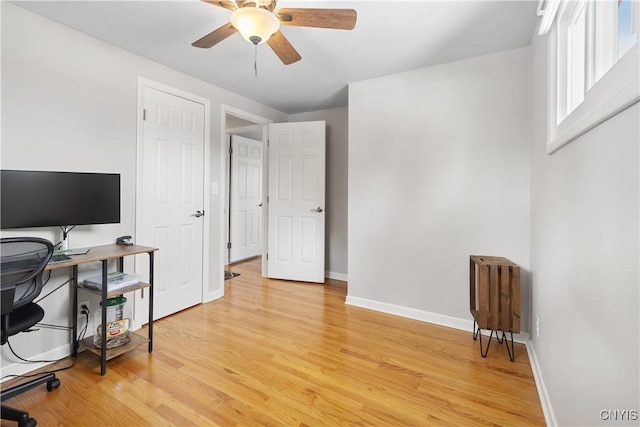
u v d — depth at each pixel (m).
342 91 3.35
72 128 2.08
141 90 2.49
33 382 1.61
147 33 2.15
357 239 3.07
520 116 2.33
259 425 1.44
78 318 2.13
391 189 2.88
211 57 2.52
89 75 2.17
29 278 1.45
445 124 2.62
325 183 4.02
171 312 2.79
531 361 2.02
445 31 2.10
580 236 1.16
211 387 1.72
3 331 1.38
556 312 1.48
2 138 1.78
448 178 2.62
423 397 1.66
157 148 2.64
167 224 2.74
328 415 1.51
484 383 1.79
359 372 1.89
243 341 2.29
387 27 2.05
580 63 1.48
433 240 2.69
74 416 1.48
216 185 3.25
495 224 2.43
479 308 2.14
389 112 2.88
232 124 5.13
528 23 2.00
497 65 2.41
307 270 3.91
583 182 1.14
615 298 0.87
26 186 1.81
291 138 3.94
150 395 1.64
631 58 0.78
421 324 2.66
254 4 1.50
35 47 1.90
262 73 2.85
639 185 0.74
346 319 2.74
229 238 4.99
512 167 2.37
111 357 1.89
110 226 2.31
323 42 2.25
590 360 1.04
